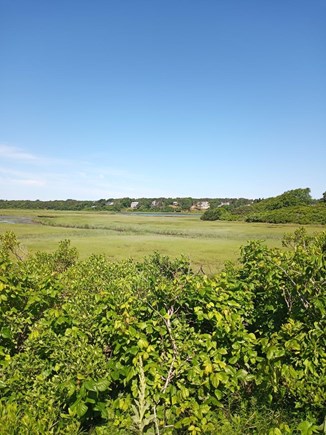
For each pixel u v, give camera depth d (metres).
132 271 6.71
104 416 3.15
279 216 71.19
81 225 56.53
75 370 3.20
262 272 4.65
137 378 3.44
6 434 2.53
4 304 3.89
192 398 3.26
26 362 3.52
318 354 3.30
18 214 101.56
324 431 2.71
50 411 3.01
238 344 3.57
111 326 3.73
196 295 4.07
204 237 38.41
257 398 3.57
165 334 3.80
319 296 3.61
